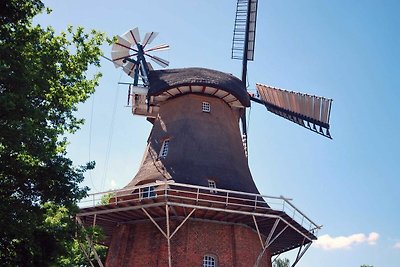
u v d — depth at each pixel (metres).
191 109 25.47
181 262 20.38
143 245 21.66
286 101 28.70
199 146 23.92
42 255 12.82
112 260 22.25
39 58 14.12
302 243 24.17
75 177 13.50
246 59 31.77
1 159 12.16
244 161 25.52
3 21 12.61
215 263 21.03
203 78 25.44
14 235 12.07
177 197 19.30
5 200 12.17
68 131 15.91
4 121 11.62
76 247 24.88
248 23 32.22
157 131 25.88
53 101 15.02
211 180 22.48
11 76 11.86
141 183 22.88
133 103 28.36
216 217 21.58
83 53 16.41
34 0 13.41
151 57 30.12
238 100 26.48
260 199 23.03
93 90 16.77
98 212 20.78
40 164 13.06
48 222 13.76
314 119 26.66
